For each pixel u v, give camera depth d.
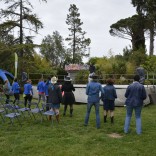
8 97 18.66
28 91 16.44
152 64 33.78
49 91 12.06
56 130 10.64
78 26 71.88
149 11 39.34
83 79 30.86
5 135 9.91
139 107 10.12
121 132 10.57
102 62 38.66
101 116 14.13
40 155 7.74
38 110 12.06
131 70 32.69
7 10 28.70
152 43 42.41
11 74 27.14
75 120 12.88
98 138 9.41
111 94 12.24
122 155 7.80
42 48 29.06
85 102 19.92
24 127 11.22
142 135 9.88
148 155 7.82
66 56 71.44
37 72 30.16
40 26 29.38
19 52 28.73
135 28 43.66
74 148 8.32
